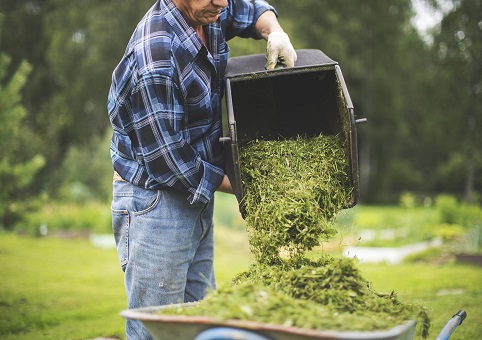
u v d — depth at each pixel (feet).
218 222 45.39
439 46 66.90
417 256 35.22
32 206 38.04
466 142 70.85
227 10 12.87
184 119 11.52
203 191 11.37
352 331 7.93
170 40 11.17
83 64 91.09
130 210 11.76
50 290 24.03
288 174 11.63
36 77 91.15
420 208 66.18
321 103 12.89
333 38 99.66
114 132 11.96
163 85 10.97
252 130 12.92
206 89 11.58
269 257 11.00
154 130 11.04
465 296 21.13
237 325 7.72
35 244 41.75
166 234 11.53
